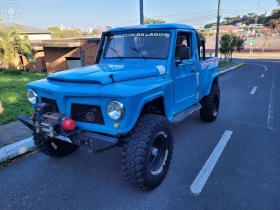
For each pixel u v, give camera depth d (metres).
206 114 5.51
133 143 2.77
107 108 2.60
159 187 3.16
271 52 44.91
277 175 3.41
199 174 3.46
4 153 3.82
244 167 3.64
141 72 3.20
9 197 2.98
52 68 18.97
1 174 3.50
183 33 3.98
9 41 19.70
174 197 2.96
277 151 4.18
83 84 2.81
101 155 4.08
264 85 11.34
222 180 3.30
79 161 3.88
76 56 17.30
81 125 2.87
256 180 3.29
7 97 7.63
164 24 3.72
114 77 2.82
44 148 3.64
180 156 4.02
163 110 3.45
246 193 3.01
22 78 13.49
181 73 3.88
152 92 2.96
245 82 12.53
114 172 3.55
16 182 3.30
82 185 3.23
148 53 3.74
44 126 2.89
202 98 5.36
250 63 26.00
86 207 2.80
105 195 3.02
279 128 5.34
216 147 4.36
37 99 3.28
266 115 6.34
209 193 3.02
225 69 18.62
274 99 8.27
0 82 11.52
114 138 2.64
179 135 4.95
